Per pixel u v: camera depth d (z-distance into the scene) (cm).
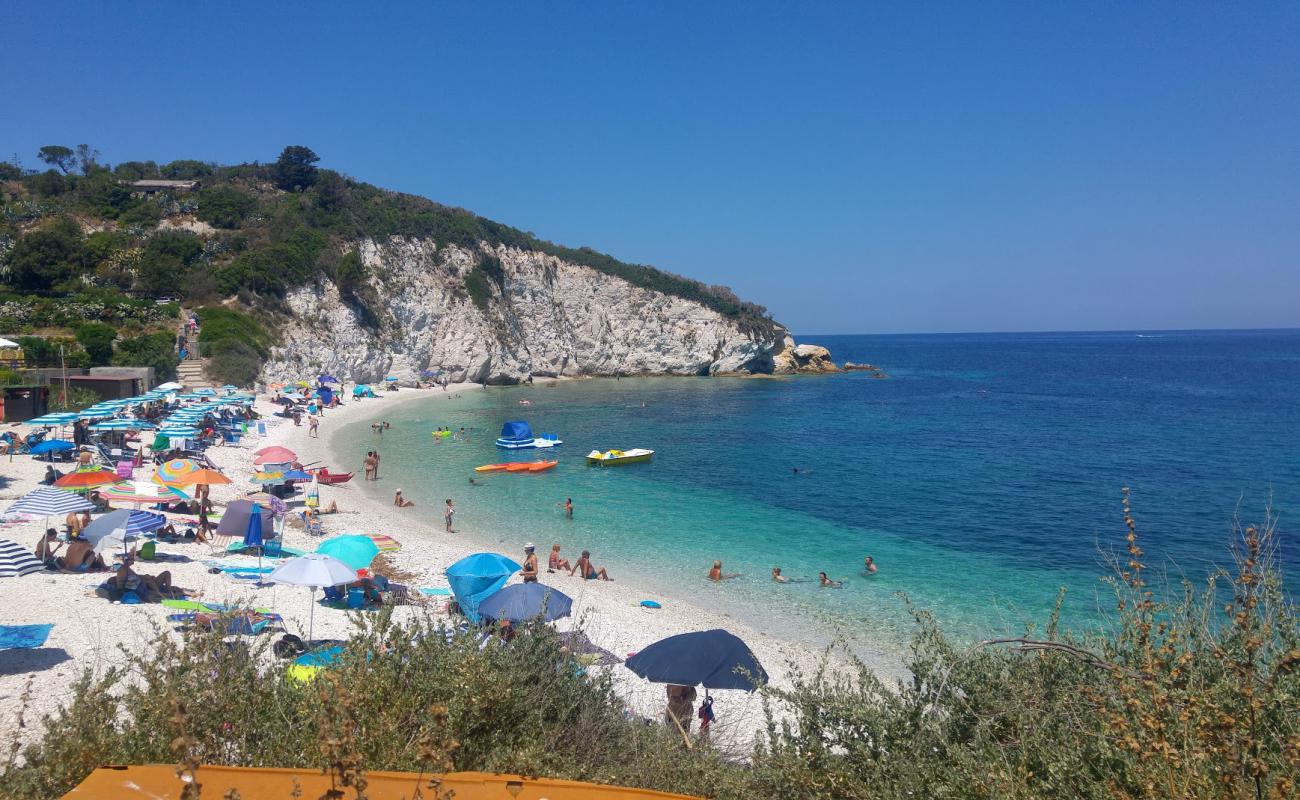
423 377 9044
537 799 420
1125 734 402
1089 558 2747
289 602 1906
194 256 7362
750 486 4009
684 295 11488
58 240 6581
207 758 495
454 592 1827
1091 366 15025
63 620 1568
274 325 7344
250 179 9769
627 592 2362
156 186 8775
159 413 4606
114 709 536
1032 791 432
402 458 4631
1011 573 2584
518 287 10450
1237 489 3841
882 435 5856
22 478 2938
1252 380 11181
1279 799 353
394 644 607
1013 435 5859
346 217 8981
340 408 6762
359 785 362
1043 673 541
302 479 3219
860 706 551
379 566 2441
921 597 2348
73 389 4584
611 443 5409
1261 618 480
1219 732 388
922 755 509
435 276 9481
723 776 571
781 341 12094
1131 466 4522
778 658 1855
